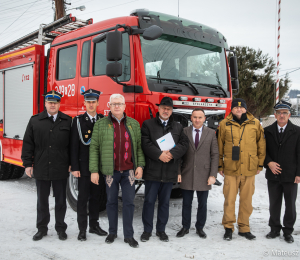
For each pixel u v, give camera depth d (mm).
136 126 3855
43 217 3855
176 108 4461
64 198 3900
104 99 4680
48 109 3816
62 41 5582
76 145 3846
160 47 4578
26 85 6117
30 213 4875
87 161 3877
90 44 4977
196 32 5148
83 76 5078
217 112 5027
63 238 3812
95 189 4012
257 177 7629
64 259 3238
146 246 3646
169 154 3764
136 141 3832
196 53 5055
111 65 4062
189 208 4074
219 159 4148
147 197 3898
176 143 3889
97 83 4797
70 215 4812
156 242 3787
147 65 4355
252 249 3594
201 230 4039
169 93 4469
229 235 3912
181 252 3471
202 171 3990
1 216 4695
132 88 4246
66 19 5723
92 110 3920
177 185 4719
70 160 3947
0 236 3887
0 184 7156
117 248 3566
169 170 3840
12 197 5902
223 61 5555
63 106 5484
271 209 4043
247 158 3982
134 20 4422
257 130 4035
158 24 4609
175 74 4703
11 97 6621
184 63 4852
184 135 3961
